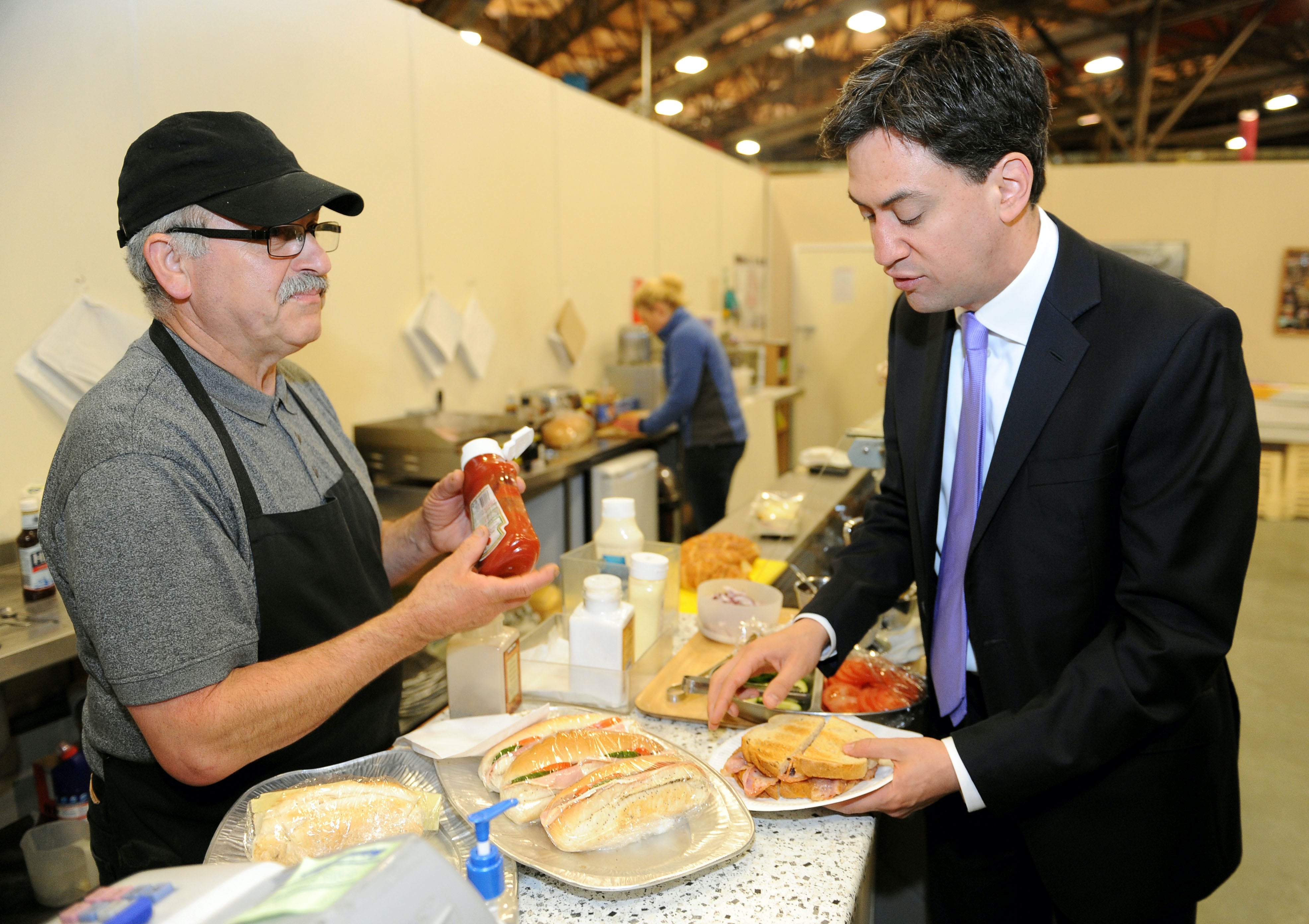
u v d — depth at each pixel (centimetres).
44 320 208
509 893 74
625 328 492
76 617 95
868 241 745
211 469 91
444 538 126
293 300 98
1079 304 97
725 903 79
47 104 205
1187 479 89
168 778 98
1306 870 234
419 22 323
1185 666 88
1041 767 88
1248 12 555
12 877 188
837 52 627
